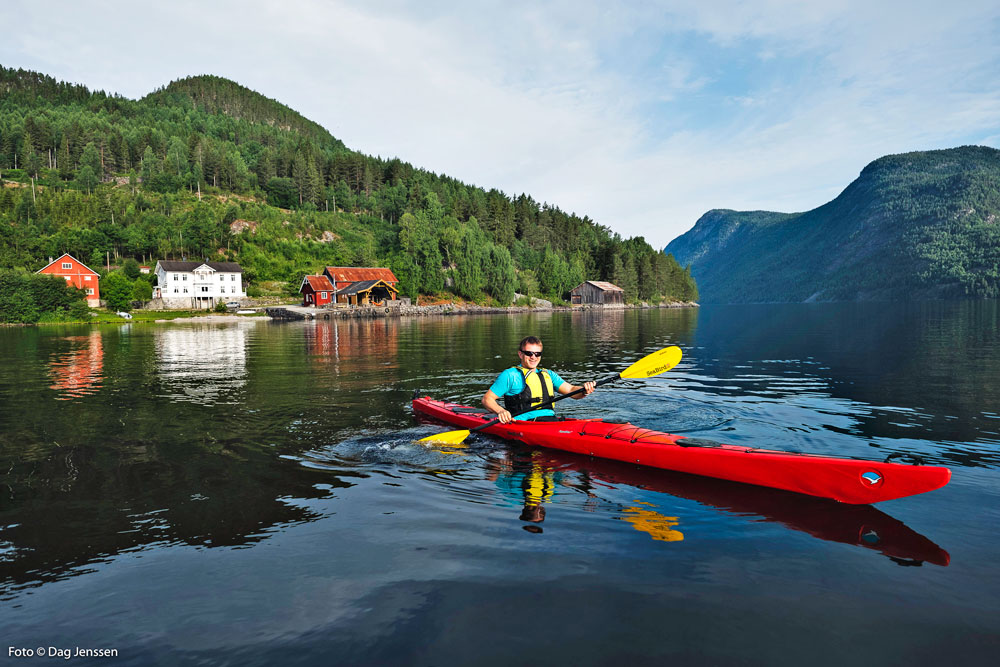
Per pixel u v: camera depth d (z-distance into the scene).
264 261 93.88
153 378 11.84
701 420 7.03
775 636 2.36
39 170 134.25
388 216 133.12
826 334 23.78
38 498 4.33
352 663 2.24
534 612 2.59
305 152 151.75
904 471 3.75
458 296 83.00
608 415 7.41
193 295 76.25
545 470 5.02
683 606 2.62
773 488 4.41
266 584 2.91
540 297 96.81
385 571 3.03
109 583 2.95
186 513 3.98
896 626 2.42
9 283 45.78
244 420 7.30
